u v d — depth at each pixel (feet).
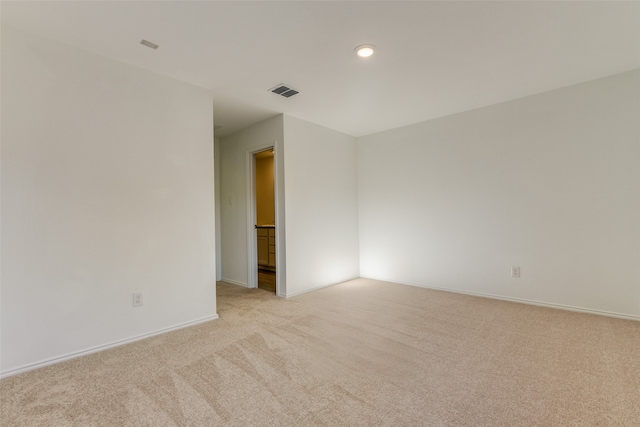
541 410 4.93
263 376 6.07
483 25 6.55
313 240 13.11
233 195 14.69
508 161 11.05
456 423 4.66
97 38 6.82
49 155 6.73
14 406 5.16
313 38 6.95
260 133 13.00
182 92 9.02
